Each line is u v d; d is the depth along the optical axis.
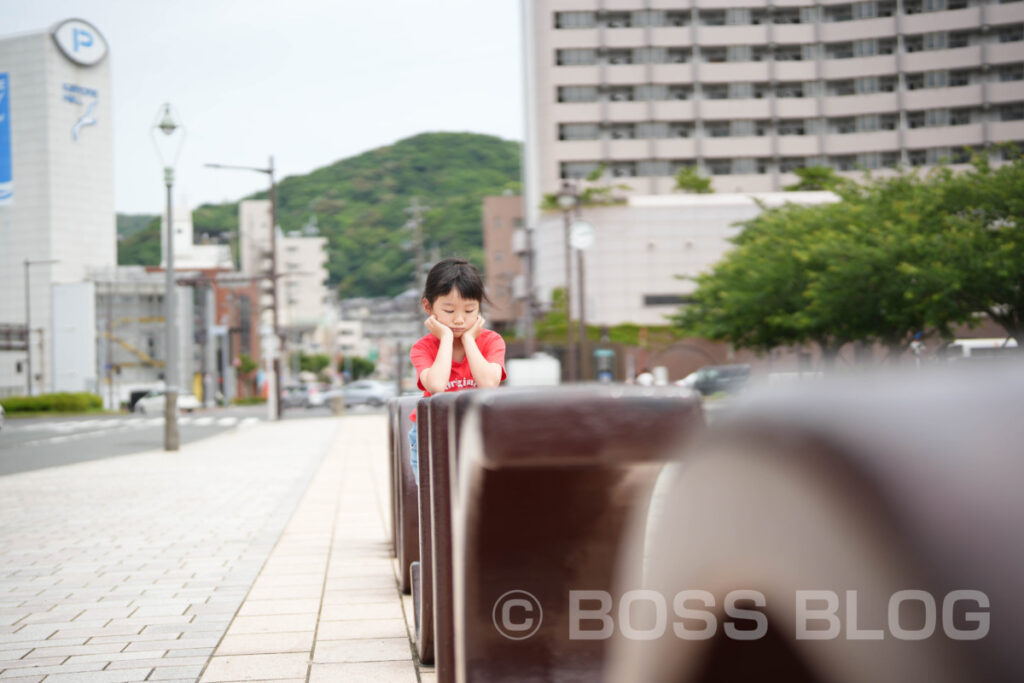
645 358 57.97
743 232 42.00
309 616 4.49
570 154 62.91
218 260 98.94
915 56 62.03
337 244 187.75
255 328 93.12
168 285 18.75
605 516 1.94
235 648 3.88
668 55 63.69
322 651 3.82
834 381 0.56
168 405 18.86
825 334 34.31
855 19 63.12
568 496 1.86
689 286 58.72
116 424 37.12
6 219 91.38
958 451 0.46
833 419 0.50
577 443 1.08
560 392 1.09
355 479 12.65
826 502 0.48
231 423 35.84
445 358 3.46
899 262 26.69
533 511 1.89
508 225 79.31
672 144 63.28
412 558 4.92
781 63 63.28
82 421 42.28
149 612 4.61
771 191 63.78
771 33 63.19
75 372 83.62
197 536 7.34
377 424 33.81
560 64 63.12
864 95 62.81
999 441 0.47
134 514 8.81
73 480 12.58
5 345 71.25
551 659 1.97
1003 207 25.91
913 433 0.47
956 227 25.75
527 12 68.62
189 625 4.32
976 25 61.12
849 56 63.38
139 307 83.06
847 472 0.47
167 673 3.50
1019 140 60.78
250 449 19.61
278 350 37.25
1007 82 60.94
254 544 6.91
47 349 84.56
